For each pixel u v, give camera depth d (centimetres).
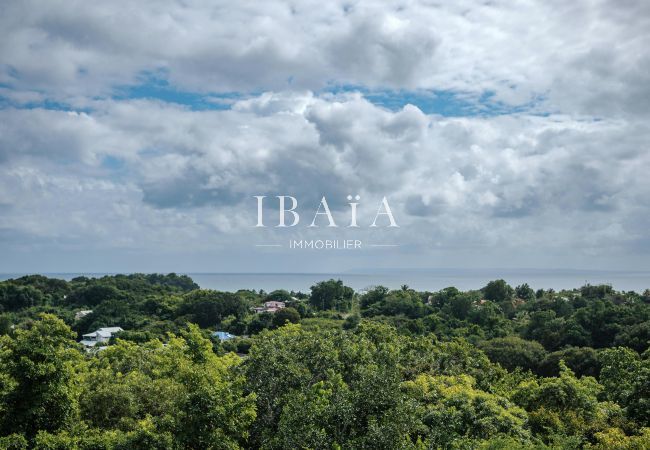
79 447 2380
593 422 3406
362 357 3372
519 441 2964
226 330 10369
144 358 3584
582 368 6519
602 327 7725
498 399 3512
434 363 4447
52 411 2461
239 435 2509
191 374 2647
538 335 8344
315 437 2508
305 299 14612
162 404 2759
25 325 9194
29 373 2341
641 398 3494
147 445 2347
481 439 2998
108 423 2720
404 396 2928
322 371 3212
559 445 2972
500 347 7381
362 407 2772
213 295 11362
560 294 12031
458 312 10338
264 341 3259
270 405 2948
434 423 3034
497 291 12519
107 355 3666
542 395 3722
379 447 2519
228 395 2509
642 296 10694
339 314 11206
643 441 2880
